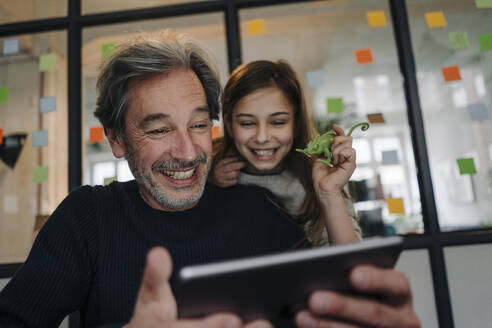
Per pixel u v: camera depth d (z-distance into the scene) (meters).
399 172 1.75
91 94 1.81
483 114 1.71
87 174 1.73
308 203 1.16
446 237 1.44
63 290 0.74
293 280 0.40
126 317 0.72
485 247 1.44
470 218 1.91
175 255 0.77
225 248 0.82
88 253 0.78
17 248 2.08
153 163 0.78
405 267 1.45
